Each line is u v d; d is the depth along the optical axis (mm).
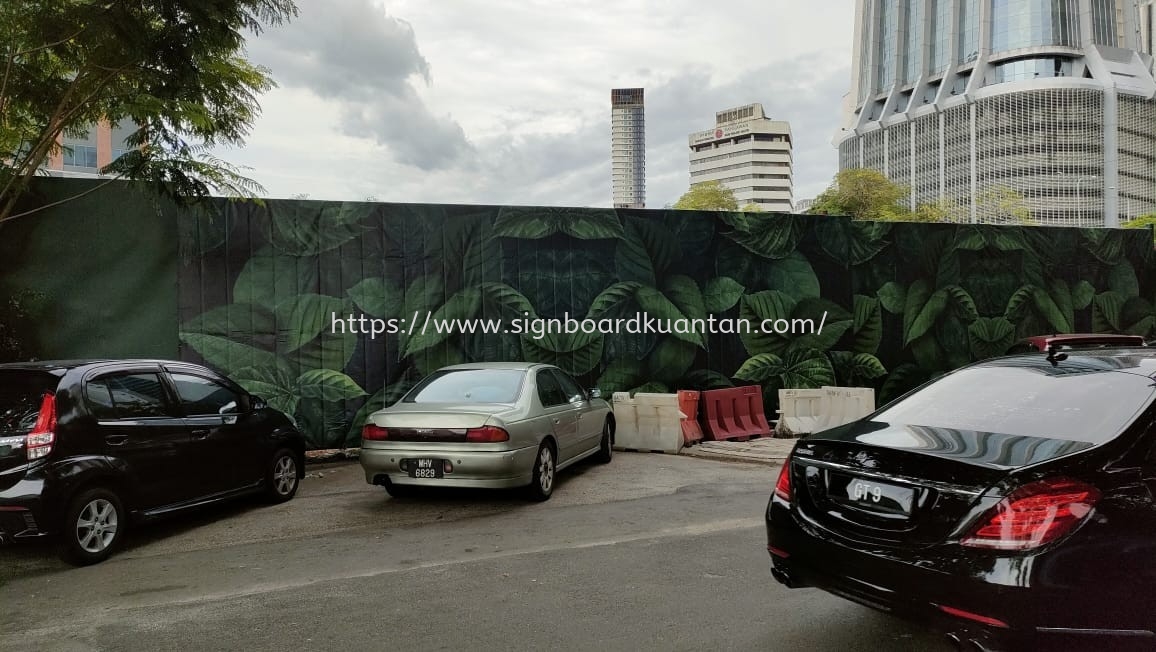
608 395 12023
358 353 11086
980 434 3695
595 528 6707
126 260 10312
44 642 4242
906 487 3418
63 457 5719
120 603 4926
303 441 8547
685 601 4738
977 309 13906
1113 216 151250
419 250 11367
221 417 7367
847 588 3592
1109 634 3027
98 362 6418
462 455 7223
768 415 12734
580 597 4840
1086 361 4191
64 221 10102
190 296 10523
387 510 7645
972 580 3055
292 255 10891
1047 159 152625
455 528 6836
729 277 12617
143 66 8344
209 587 5238
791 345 12891
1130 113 154250
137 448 6328
